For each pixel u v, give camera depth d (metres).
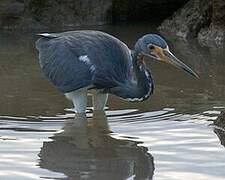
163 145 11.97
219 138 12.24
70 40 13.75
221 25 19.52
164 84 15.61
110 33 20.28
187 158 11.34
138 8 22.11
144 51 13.12
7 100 14.47
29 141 12.24
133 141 12.21
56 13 21.30
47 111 13.85
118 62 13.32
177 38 19.91
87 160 11.40
